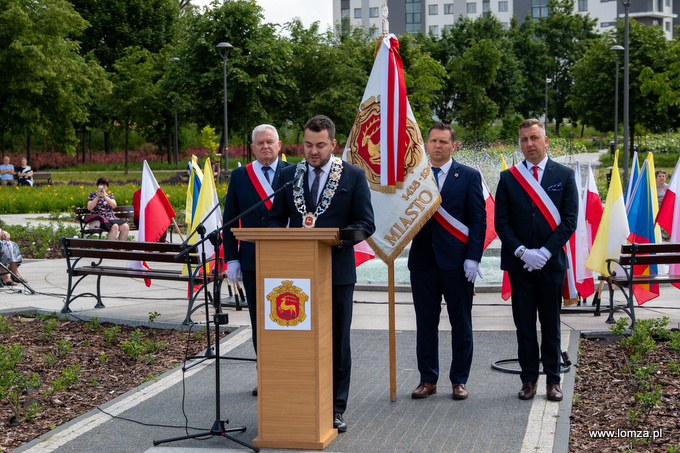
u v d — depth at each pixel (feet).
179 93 126.52
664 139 160.15
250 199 18.15
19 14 117.19
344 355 15.66
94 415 16.80
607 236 24.86
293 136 191.52
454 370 17.47
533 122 17.31
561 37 217.15
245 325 25.18
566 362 19.53
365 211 15.53
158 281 35.96
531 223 17.20
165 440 14.88
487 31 196.13
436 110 186.91
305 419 14.32
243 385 18.93
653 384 18.03
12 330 25.08
